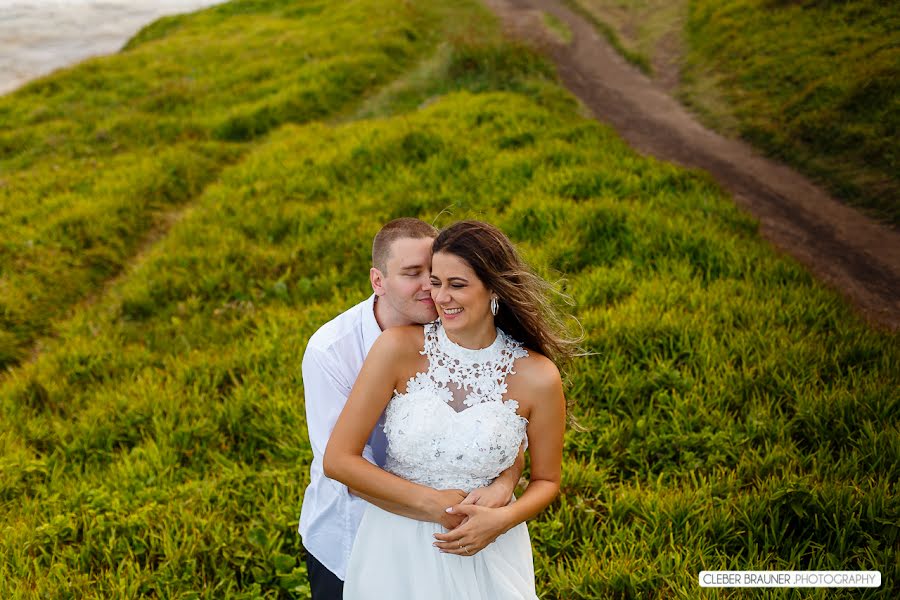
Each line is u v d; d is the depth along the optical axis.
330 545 2.72
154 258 8.44
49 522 4.11
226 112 15.27
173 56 20.41
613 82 16.41
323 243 8.14
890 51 12.37
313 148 11.80
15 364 7.20
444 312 2.36
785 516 3.72
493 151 10.45
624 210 7.76
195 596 3.51
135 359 6.33
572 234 7.41
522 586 2.55
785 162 11.26
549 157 9.91
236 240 8.52
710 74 15.53
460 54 16.36
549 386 2.44
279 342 6.09
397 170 10.20
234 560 3.79
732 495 3.95
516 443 2.44
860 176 10.03
